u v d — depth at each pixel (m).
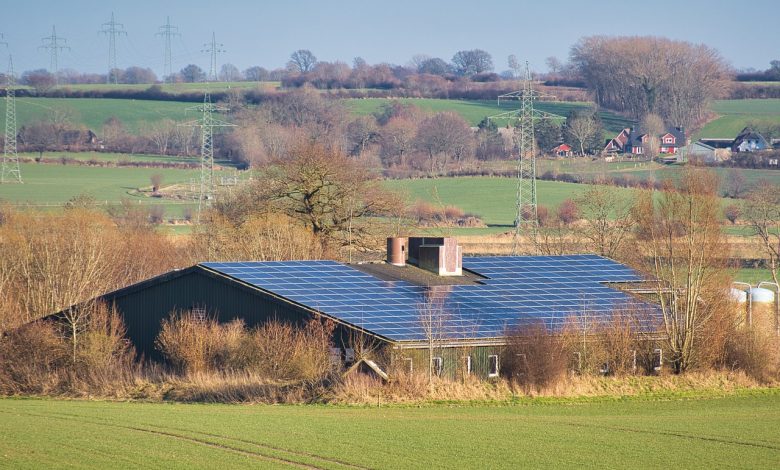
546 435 165.88
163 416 173.62
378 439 156.88
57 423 164.25
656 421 185.00
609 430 173.38
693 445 162.38
